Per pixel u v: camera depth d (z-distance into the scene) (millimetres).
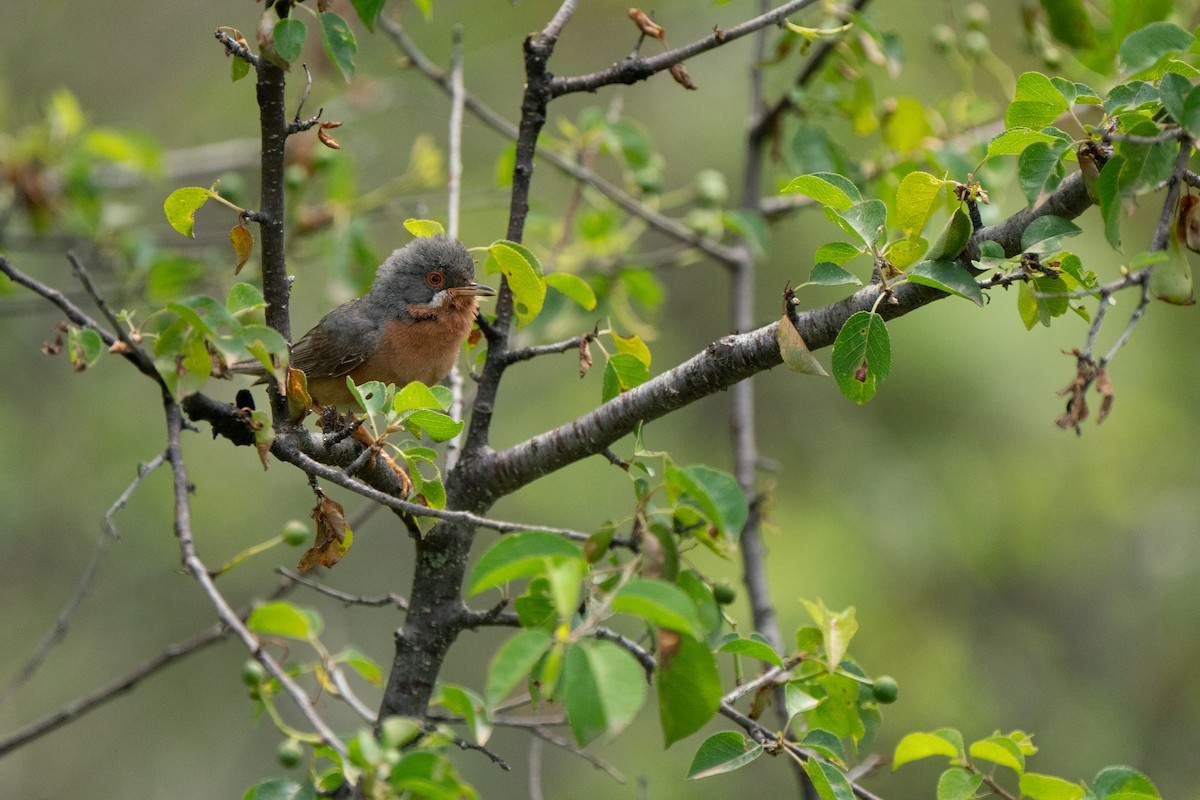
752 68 10164
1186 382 17328
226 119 18844
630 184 12188
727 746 5742
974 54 11234
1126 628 17500
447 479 6949
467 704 5387
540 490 17219
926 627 16688
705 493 4934
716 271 18922
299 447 6191
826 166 10203
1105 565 17859
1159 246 5168
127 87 19266
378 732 5824
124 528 16781
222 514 17312
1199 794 16203
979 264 5645
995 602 17625
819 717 6312
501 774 16719
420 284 9445
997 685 16984
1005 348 16438
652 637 5434
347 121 13969
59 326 5734
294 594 17938
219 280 12477
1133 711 17031
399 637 6844
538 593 5645
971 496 17156
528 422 17578
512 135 10945
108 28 19375
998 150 5672
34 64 18734
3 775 16500
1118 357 16641
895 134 10180
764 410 18281
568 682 4203
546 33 7156
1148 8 8734
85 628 17109
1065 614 17594
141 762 17016
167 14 19734
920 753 5949
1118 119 5453
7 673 16641
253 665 6906
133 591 17375
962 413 17234
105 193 13617
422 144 12680
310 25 11391
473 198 14812
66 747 16828
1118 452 17109
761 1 11039
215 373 5672
